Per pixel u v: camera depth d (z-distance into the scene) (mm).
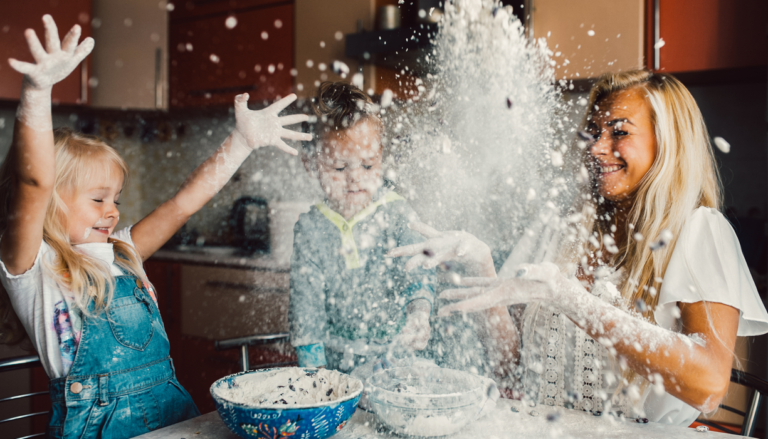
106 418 812
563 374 883
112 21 2215
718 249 814
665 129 869
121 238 995
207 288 2057
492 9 1280
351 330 983
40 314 823
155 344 908
